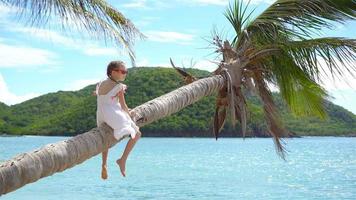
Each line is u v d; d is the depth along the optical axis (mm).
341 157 58000
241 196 22703
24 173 4469
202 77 9031
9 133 122250
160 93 91500
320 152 70938
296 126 121812
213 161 47938
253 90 9172
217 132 8836
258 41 10297
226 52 9188
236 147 86688
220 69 8852
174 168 38750
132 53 8453
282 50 9781
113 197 22266
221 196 22625
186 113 102562
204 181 29234
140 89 92188
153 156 55812
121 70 5703
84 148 5180
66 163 4930
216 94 8898
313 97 10703
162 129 107375
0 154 52094
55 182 28484
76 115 114188
